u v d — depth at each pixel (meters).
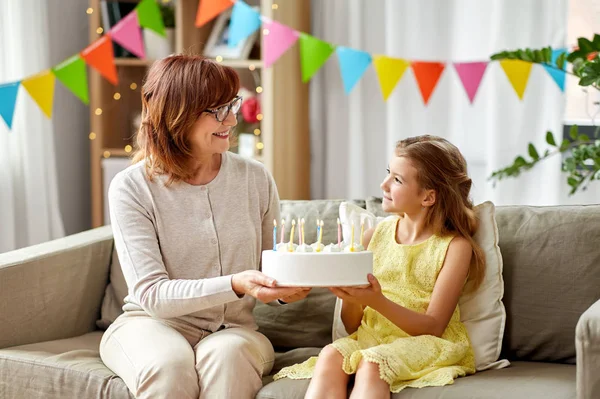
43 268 2.08
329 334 2.11
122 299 2.25
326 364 1.71
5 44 3.10
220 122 1.88
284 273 1.67
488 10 3.11
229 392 1.72
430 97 3.28
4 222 3.12
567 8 2.96
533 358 1.94
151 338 1.81
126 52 3.46
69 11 3.55
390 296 1.93
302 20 3.42
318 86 3.51
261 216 2.02
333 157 3.48
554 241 1.96
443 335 1.88
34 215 3.21
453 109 3.26
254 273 1.73
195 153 1.92
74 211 3.64
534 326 1.93
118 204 1.90
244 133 3.37
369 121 3.42
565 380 1.71
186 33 3.41
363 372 1.67
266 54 3.11
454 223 1.94
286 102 3.35
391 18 3.26
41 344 2.05
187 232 1.90
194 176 1.95
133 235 1.87
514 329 1.94
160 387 1.70
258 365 1.79
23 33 3.16
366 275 1.70
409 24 3.25
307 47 3.03
